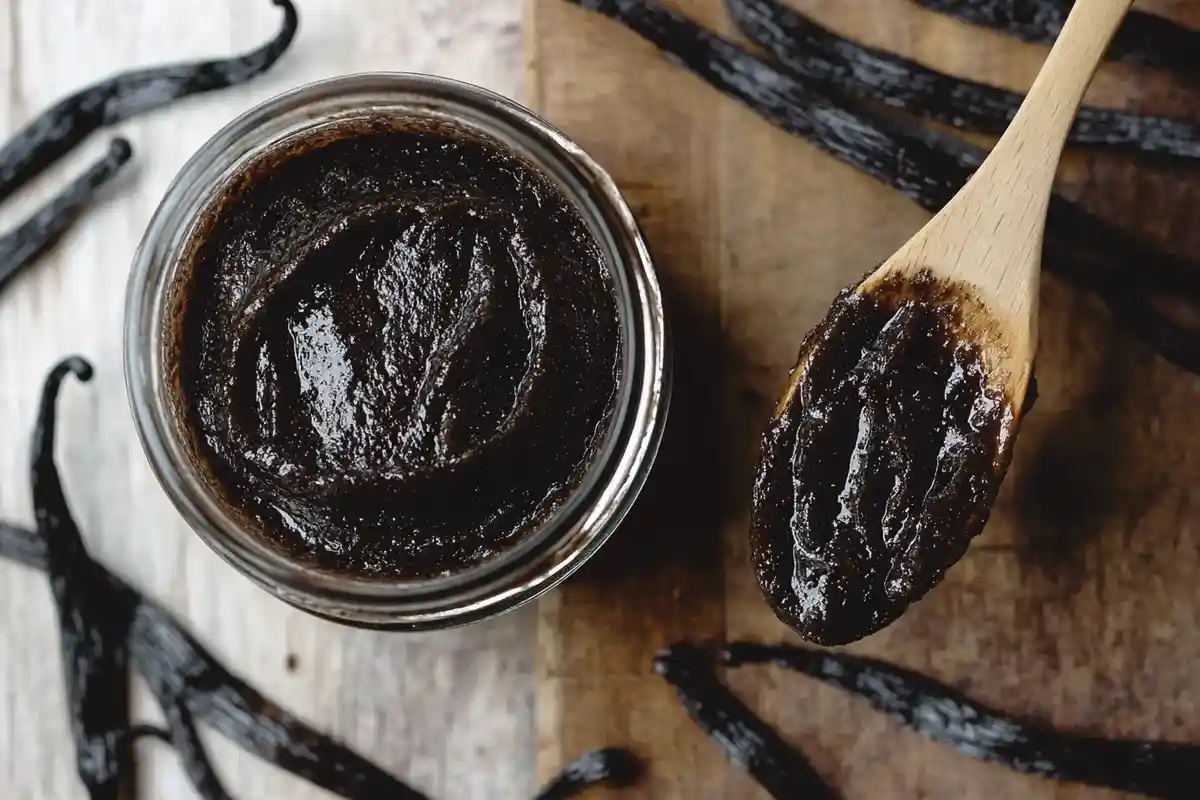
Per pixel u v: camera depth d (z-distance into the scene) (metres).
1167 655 0.32
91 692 0.33
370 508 0.30
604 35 0.33
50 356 0.34
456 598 0.30
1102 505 0.33
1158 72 0.33
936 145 0.33
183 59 0.34
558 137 0.30
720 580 0.33
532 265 0.30
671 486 0.33
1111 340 0.33
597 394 0.31
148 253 0.31
